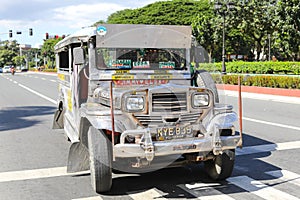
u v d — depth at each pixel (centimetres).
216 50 4584
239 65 3145
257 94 2042
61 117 1019
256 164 702
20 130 1112
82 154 606
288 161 720
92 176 552
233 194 550
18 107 1684
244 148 830
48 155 805
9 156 802
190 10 5344
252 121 1195
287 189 568
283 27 2766
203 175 639
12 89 2798
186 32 652
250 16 4103
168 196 548
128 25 620
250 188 574
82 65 641
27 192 577
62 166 718
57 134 1039
